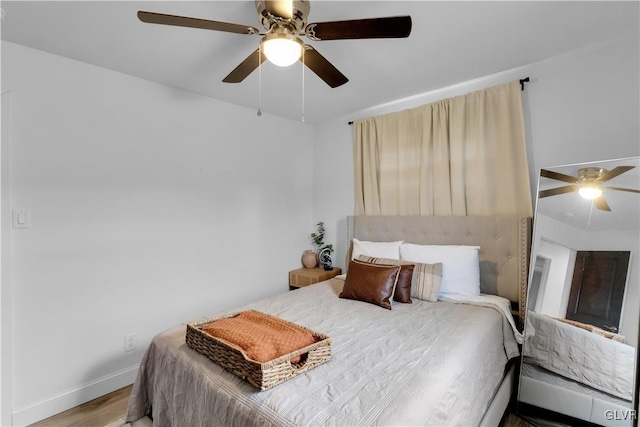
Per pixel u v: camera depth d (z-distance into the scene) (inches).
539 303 80.4
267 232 135.6
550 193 82.0
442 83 105.7
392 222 120.1
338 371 51.4
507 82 97.1
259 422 41.8
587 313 72.0
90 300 88.0
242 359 49.2
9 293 75.5
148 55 83.4
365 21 51.6
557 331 76.2
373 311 81.9
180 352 60.4
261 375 45.6
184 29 71.5
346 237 135.6
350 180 140.4
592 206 74.0
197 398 52.6
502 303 86.2
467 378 55.7
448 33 75.0
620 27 73.8
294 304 87.7
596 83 83.1
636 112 78.4
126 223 94.7
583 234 75.0
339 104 125.6
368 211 130.1
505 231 94.4
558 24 72.0
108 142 91.0
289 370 49.1
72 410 83.1
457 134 104.9
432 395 45.9
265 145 134.5
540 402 76.3
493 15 68.0
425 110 112.6
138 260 97.3
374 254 112.6
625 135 79.7
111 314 91.8
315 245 153.8
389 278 88.3
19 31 71.4
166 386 60.7
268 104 124.0
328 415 40.6
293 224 146.8
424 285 92.6
